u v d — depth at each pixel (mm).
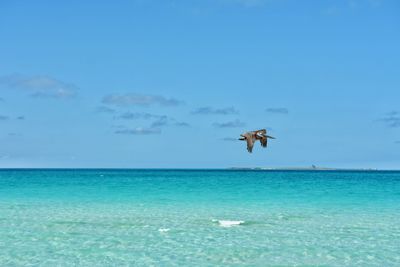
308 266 21141
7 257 22422
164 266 20969
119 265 21109
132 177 125500
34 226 30328
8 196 51688
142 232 28375
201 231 28750
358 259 22250
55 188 66125
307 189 65438
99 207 40688
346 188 68875
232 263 21516
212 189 64812
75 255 22828
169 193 56875
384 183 86500
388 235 27641
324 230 29188
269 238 26656
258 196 52781
